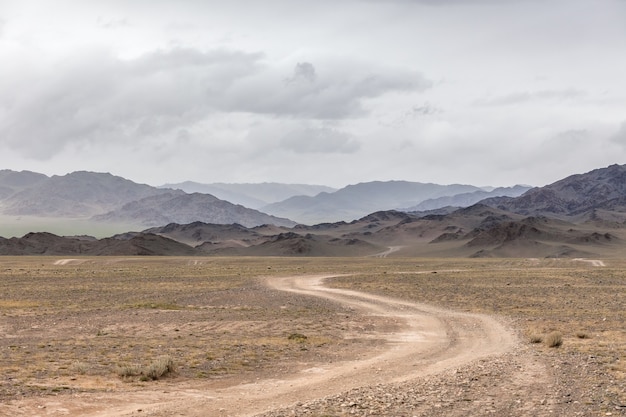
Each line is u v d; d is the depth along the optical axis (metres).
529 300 73.25
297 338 42.84
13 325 49.78
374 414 21.03
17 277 118.50
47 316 56.12
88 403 22.66
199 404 22.92
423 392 24.81
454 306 68.94
